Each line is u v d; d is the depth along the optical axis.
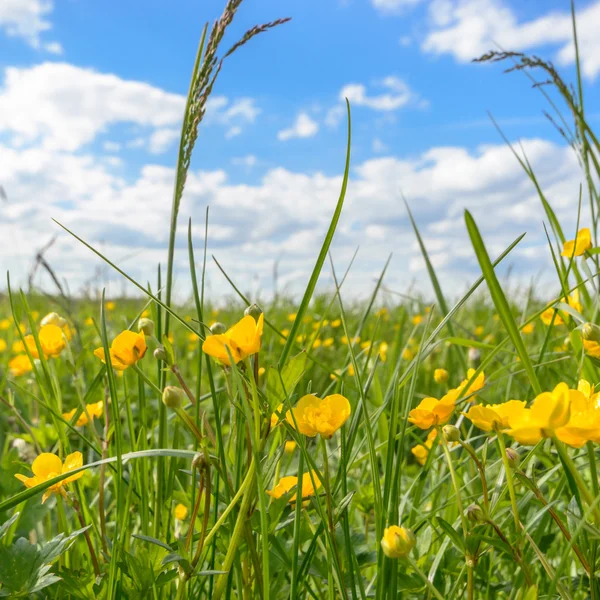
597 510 0.25
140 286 0.31
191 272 0.36
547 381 0.71
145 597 0.30
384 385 0.72
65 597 0.34
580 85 0.57
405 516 0.39
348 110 0.26
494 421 0.26
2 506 0.27
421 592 0.33
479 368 0.34
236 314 1.57
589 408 0.24
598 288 0.48
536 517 0.27
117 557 0.30
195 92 0.37
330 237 0.27
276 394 0.27
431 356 0.94
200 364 0.36
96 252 0.30
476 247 0.22
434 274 0.68
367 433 0.30
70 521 0.46
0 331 1.41
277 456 0.29
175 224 0.39
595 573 0.29
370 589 0.34
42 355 0.41
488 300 1.73
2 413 0.73
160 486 0.37
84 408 0.39
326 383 1.01
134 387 0.78
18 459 0.48
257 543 0.30
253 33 0.36
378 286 0.45
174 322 1.34
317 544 0.33
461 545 0.27
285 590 0.34
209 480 0.27
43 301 1.87
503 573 0.45
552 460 0.40
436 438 0.38
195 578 0.31
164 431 0.40
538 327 1.09
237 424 0.30
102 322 0.33
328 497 0.28
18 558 0.30
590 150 0.56
